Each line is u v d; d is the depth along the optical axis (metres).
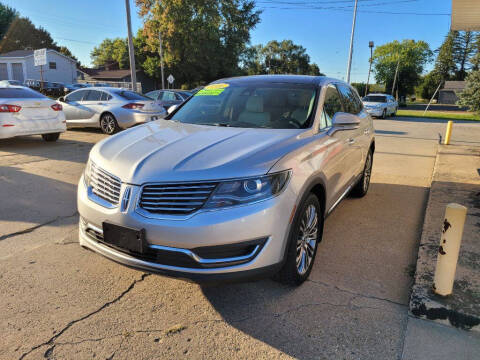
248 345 2.34
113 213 2.52
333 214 4.77
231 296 2.87
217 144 2.80
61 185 5.65
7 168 6.54
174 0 38.72
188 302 2.78
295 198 2.61
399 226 4.39
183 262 2.40
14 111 8.07
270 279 3.10
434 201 4.80
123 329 2.47
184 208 2.38
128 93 10.99
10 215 4.42
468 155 8.95
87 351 2.26
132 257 2.53
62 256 3.44
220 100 3.88
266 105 3.62
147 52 52.66
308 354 2.27
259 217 2.39
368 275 3.22
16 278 3.05
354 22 21.97
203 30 40.59
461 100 10.88
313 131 3.27
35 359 2.19
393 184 6.43
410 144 11.55
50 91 34.88
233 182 2.39
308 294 2.90
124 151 2.81
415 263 3.46
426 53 78.12
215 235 2.33
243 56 48.47
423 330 2.47
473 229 3.81
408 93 75.50
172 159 2.58
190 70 44.16
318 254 3.61
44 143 9.18
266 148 2.70
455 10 6.68
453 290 2.76
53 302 2.74
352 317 2.62
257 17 44.94
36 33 67.50
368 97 23.31
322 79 4.00
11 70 40.88
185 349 2.30
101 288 2.94
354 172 4.54
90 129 12.03
